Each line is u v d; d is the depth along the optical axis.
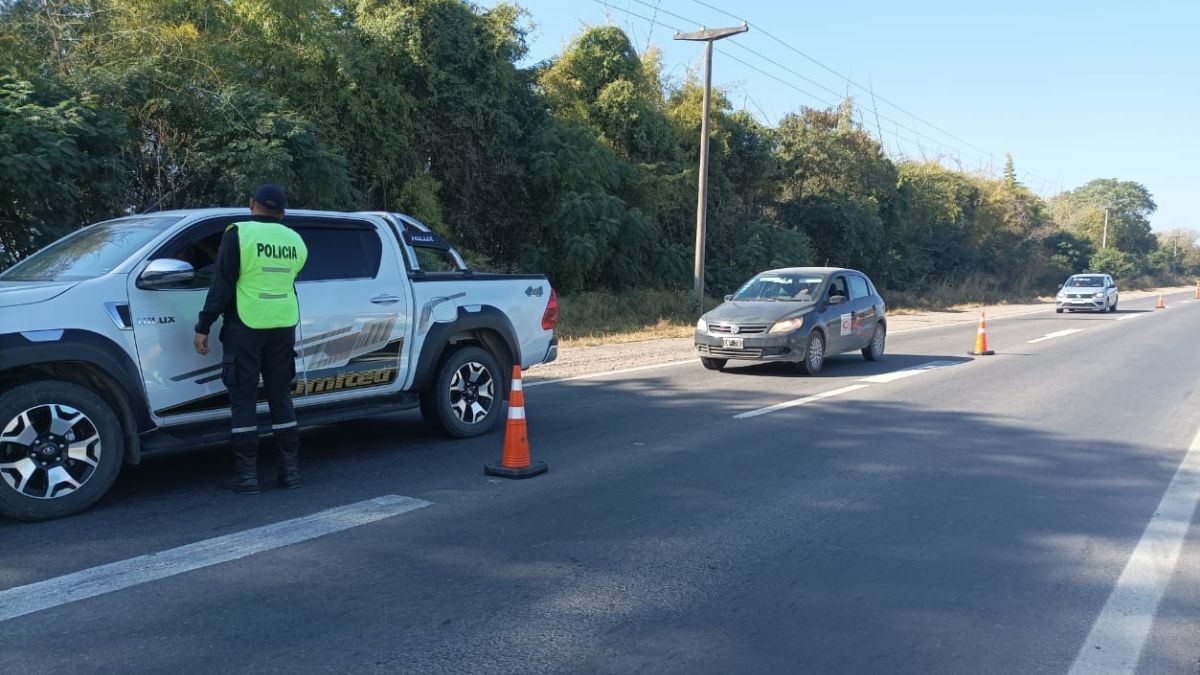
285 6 17.28
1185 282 100.94
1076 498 6.69
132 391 5.87
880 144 40.06
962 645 4.10
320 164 15.81
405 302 7.54
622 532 5.62
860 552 5.36
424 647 3.94
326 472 6.99
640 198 26.97
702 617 4.34
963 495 6.71
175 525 5.55
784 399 11.05
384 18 20.25
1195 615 4.53
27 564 4.83
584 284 25.36
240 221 6.61
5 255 12.38
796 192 36.75
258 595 4.47
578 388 11.81
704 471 7.26
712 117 30.78
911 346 18.89
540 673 3.72
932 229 47.44
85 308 5.66
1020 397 11.56
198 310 6.20
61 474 5.60
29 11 14.31
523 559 5.09
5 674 3.59
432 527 5.64
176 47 15.35
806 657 3.94
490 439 8.29
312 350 6.88
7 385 5.55
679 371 13.77
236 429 6.18
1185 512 6.37
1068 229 73.69
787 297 14.02
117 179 13.65
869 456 7.95
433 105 21.22
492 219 23.91
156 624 4.10
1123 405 11.06
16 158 11.31
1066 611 4.54
